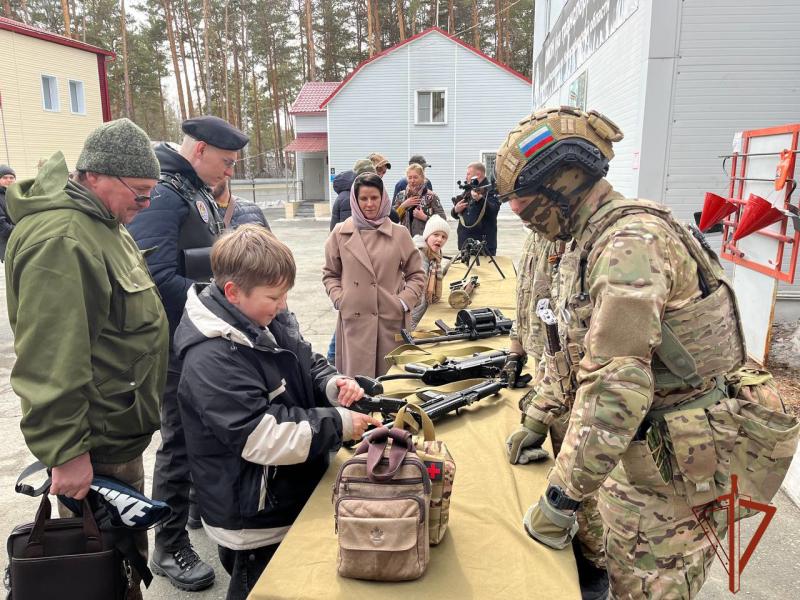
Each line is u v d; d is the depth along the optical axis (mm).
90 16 31891
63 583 1512
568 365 1527
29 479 3391
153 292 1884
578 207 1361
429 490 1330
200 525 2900
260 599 1278
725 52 4852
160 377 1896
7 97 17406
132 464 1858
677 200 5121
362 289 3314
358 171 4891
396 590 1292
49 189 1617
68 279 1527
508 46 32750
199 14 35656
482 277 5105
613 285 1195
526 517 1479
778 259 3979
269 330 1790
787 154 3738
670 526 1344
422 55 21547
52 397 1482
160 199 2352
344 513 1294
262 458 1517
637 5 5238
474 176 5984
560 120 1322
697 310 1256
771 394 1409
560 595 1270
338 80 35500
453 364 2496
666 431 1325
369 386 1963
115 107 34906
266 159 44750
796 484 3045
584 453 1219
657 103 4992
